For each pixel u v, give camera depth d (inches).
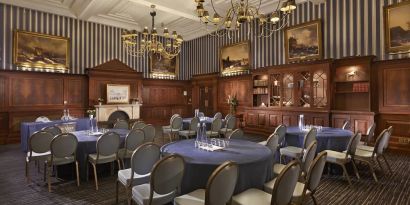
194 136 284.2
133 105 430.6
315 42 323.6
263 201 97.1
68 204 138.0
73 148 159.5
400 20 258.5
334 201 140.4
